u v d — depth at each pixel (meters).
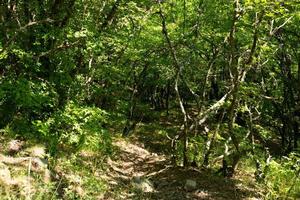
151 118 25.41
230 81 12.59
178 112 28.59
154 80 23.06
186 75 19.73
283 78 18.42
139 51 16.53
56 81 11.50
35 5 11.26
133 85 21.59
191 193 10.79
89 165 11.10
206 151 13.62
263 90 15.05
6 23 11.02
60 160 10.32
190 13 16.20
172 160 13.30
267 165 11.67
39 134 10.77
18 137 10.34
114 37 13.51
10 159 8.65
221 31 14.84
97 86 14.14
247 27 13.50
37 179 8.05
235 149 12.88
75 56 13.07
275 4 9.72
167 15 16.50
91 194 9.27
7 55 10.29
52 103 11.44
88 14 12.91
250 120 12.96
